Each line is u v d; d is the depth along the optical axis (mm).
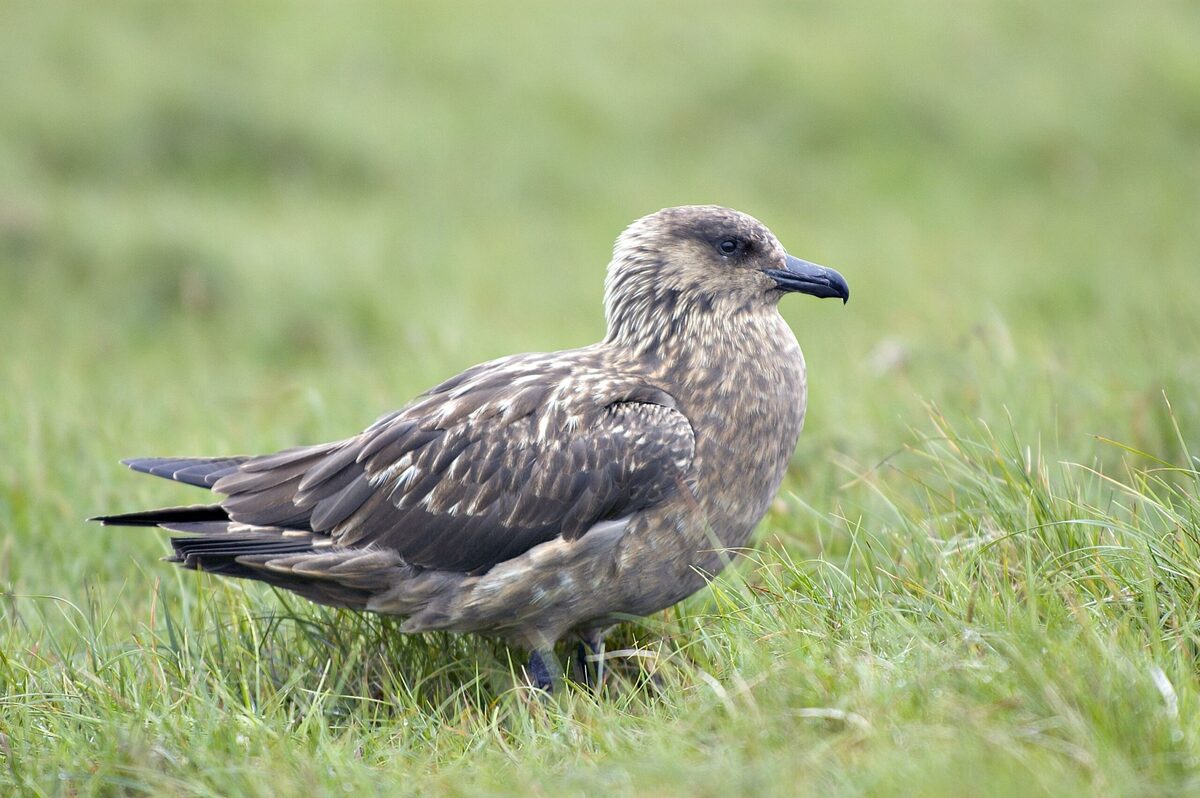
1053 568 7773
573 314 20922
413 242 23891
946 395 11844
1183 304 15750
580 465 8320
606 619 8719
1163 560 7477
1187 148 30078
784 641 7359
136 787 7000
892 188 28453
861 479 9508
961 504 9070
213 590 9625
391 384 14719
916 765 5879
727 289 8961
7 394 14094
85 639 8602
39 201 23047
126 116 26812
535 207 27125
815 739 6402
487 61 31312
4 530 10922
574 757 6926
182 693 8086
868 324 19484
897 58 32062
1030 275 21656
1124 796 5641
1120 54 32969
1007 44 33281
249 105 27609
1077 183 28328
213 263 21328
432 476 8477
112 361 18797
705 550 8570
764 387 8773
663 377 8867
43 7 30219
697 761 6426
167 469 9227
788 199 27953
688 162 29016
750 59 31641
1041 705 6324
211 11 31641
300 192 26375
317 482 8672
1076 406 10922
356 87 29844
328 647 8805
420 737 7629
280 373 18672
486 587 8289
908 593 7867
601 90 30625
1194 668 6891
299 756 7082
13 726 7723
